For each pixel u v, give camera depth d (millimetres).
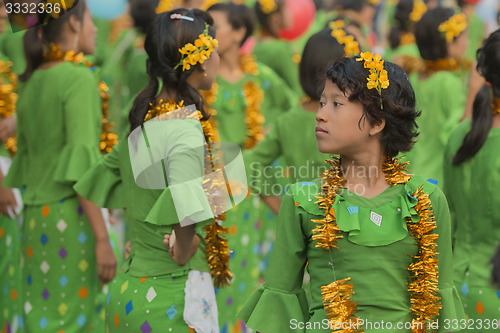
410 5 11648
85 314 6891
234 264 8336
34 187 6820
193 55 5078
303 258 4547
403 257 4332
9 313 7457
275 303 4531
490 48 5613
